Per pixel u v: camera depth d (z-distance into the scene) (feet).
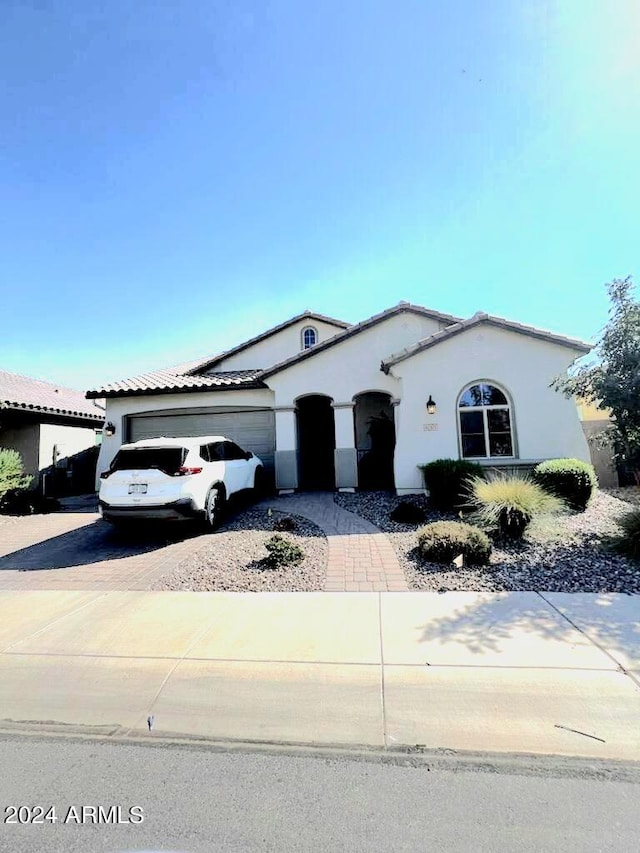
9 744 10.84
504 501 26.30
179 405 51.90
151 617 17.95
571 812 8.11
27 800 8.91
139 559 26.27
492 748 10.02
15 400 51.60
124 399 52.95
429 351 40.40
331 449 56.80
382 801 8.54
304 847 7.45
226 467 34.78
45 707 12.30
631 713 11.03
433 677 12.80
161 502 28.60
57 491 57.41
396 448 40.52
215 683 13.03
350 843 7.50
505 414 39.32
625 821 7.86
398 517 32.01
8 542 32.48
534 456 38.40
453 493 33.86
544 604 17.71
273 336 64.13
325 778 9.27
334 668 13.51
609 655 13.67
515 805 8.32
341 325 62.85
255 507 38.83
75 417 59.41
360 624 16.56
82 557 27.45
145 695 12.63
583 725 10.64
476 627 15.89
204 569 23.71
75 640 16.17
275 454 47.73
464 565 22.43
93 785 9.29
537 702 11.53
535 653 13.92
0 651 15.52
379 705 11.69
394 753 10.00
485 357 39.65
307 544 27.27
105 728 11.34
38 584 22.72
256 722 11.27
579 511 31.78
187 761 9.99
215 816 8.29
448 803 8.43
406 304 46.39
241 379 52.90
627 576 20.27
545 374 38.86
